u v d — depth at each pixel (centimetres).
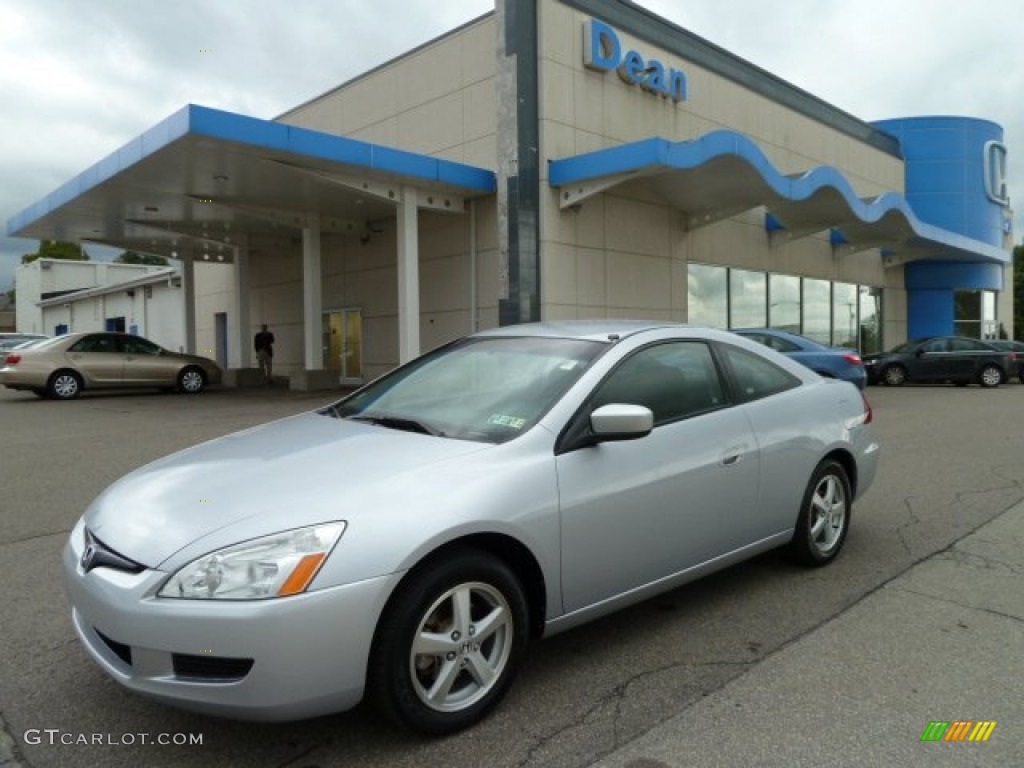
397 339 1811
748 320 2098
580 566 319
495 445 312
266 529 256
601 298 1608
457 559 279
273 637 242
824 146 2405
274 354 2252
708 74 1903
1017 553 496
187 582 247
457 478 290
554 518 307
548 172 1490
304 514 263
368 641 256
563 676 328
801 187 1620
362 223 1850
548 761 265
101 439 995
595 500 323
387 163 1365
